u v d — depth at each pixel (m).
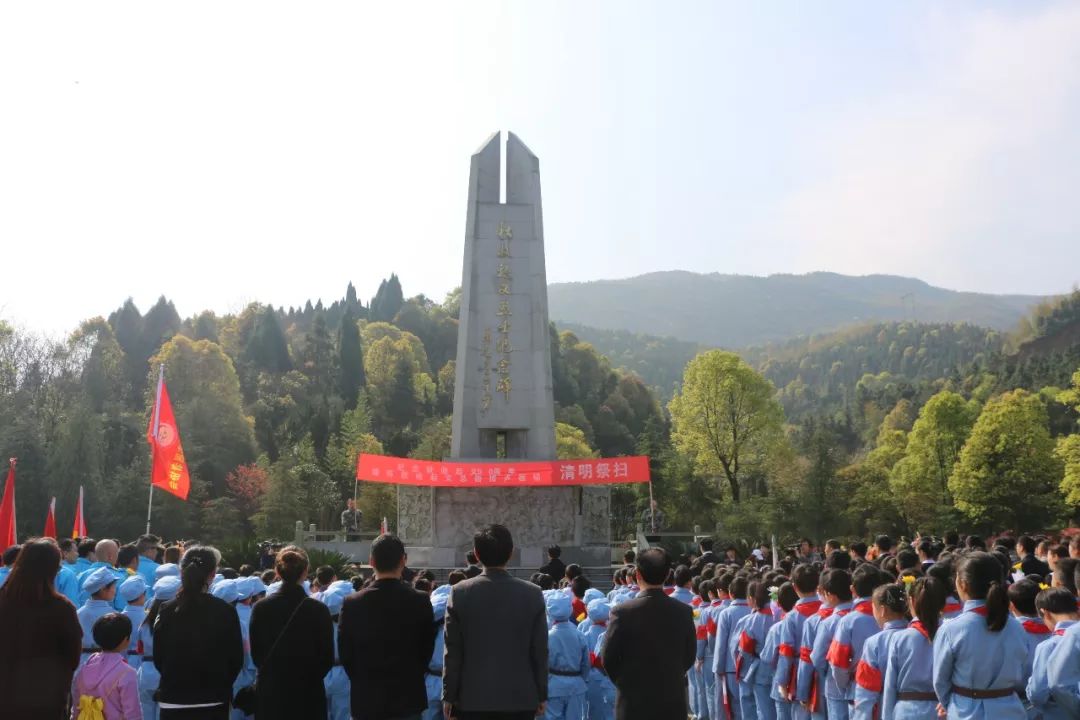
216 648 7.93
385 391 102.25
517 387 33.59
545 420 33.38
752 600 11.76
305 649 7.93
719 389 62.19
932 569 9.76
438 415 99.69
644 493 53.97
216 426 73.38
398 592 7.59
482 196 34.50
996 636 7.17
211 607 8.05
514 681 7.20
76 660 7.18
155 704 10.03
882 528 56.06
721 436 62.69
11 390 60.31
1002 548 15.37
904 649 7.84
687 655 7.96
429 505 33.72
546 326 34.06
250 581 11.09
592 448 92.25
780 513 46.91
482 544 7.58
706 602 14.05
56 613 7.07
